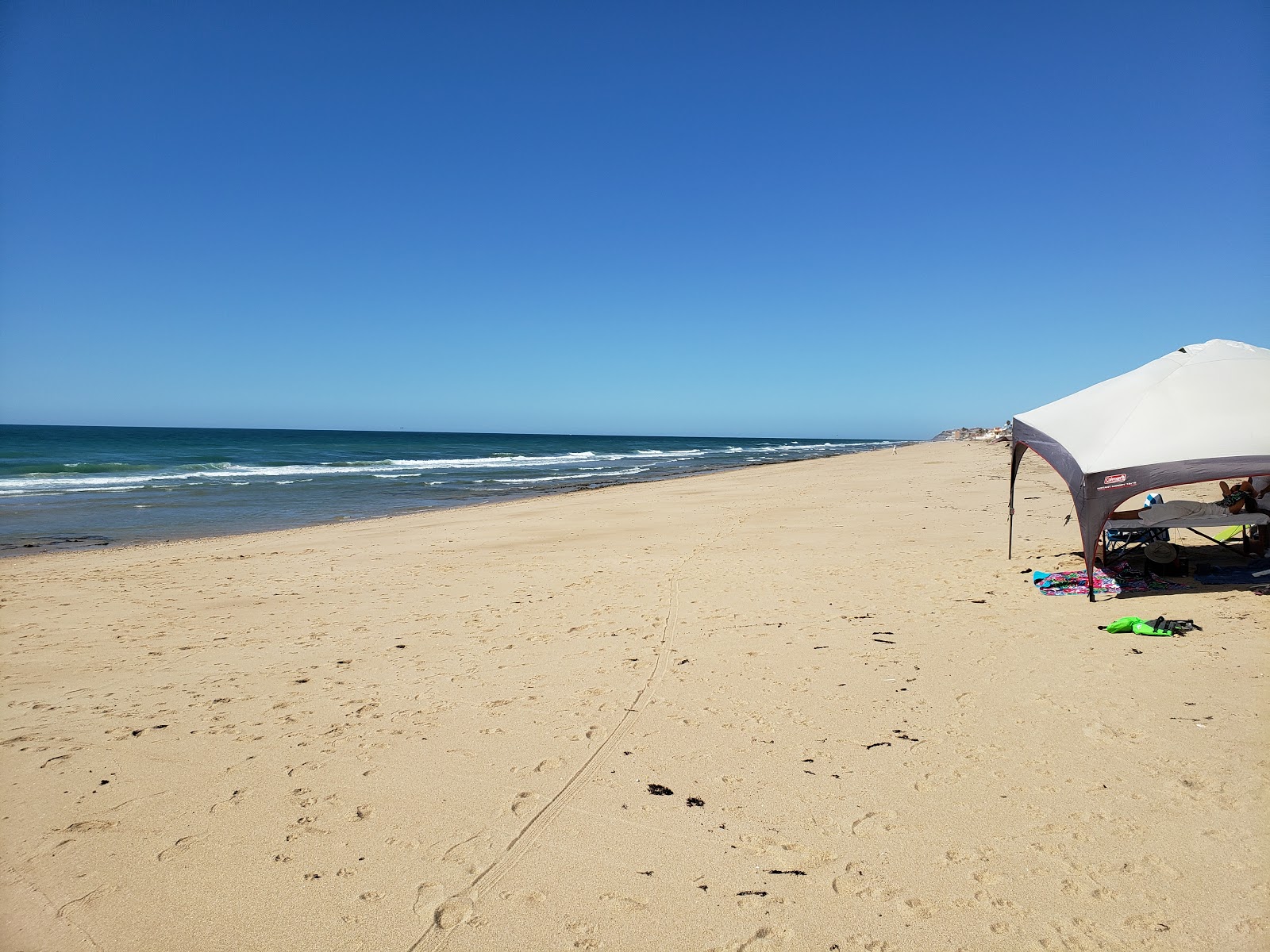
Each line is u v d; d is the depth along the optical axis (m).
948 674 5.38
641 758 4.33
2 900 3.21
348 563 11.57
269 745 4.71
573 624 7.36
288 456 54.00
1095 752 4.07
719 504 18.55
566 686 5.55
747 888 3.12
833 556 10.23
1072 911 2.87
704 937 2.84
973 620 6.66
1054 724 4.45
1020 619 6.62
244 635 7.45
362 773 4.28
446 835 3.60
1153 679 5.02
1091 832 3.36
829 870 3.20
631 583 9.19
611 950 2.79
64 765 4.49
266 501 22.55
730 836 3.49
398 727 4.93
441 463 49.84
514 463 51.16
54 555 12.76
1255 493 7.87
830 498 18.31
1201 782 3.70
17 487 25.61
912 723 4.60
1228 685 4.83
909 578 8.55
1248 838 3.24
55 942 2.94
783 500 18.59
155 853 3.52
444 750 4.55
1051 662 5.48
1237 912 2.81
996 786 3.79
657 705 5.10
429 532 15.19
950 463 32.16
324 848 3.52
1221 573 7.49
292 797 4.02
